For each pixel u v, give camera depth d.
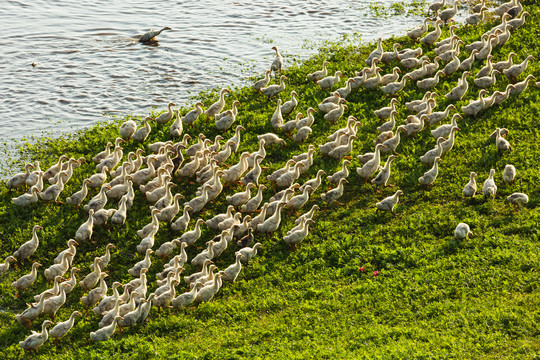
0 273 23.19
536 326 17.36
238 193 25.98
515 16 38.03
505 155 26.61
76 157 30.33
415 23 43.25
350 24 44.41
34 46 43.16
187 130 31.62
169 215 25.16
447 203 24.77
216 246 23.20
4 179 29.14
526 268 20.06
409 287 20.25
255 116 31.98
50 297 21.50
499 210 23.61
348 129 28.98
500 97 29.97
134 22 47.09
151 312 21.33
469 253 21.45
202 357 18.28
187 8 49.69
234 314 20.64
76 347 20.14
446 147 27.08
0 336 20.86
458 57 34.81
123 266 23.80
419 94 32.19
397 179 26.61
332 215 25.27
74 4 50.41
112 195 26.59
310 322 19.53
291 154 29.05
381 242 23.12
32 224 25.83
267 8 48.91
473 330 17.67
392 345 17.52
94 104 36.09
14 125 34.16
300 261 22.92
